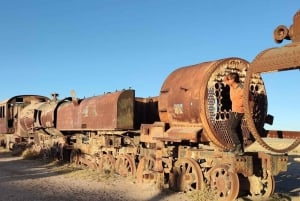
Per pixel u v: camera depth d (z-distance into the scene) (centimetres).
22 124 2969
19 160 2450
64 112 2158
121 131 1614
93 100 1830
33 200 1121
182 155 1277
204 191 1134
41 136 2602
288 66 723
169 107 1284
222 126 1142
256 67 798
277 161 1127
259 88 1180
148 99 1700
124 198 1162
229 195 1054
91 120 1808
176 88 1261
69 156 2214
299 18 745
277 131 1195
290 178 1709
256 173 1165
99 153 1812
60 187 1362
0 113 3409
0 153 3017
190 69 1271
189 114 1188
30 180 1541
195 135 1145
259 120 1179
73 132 2233
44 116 2436
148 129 1416
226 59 1169
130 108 1595
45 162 2270
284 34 769
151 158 1391
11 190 1291
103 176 1592
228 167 1084
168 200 1125
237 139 1095
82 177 1609
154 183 1359
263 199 1146
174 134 1239
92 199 1142
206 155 1184
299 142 859
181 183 1239
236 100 1099
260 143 872
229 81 1109
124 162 1594
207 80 1142
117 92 1616
